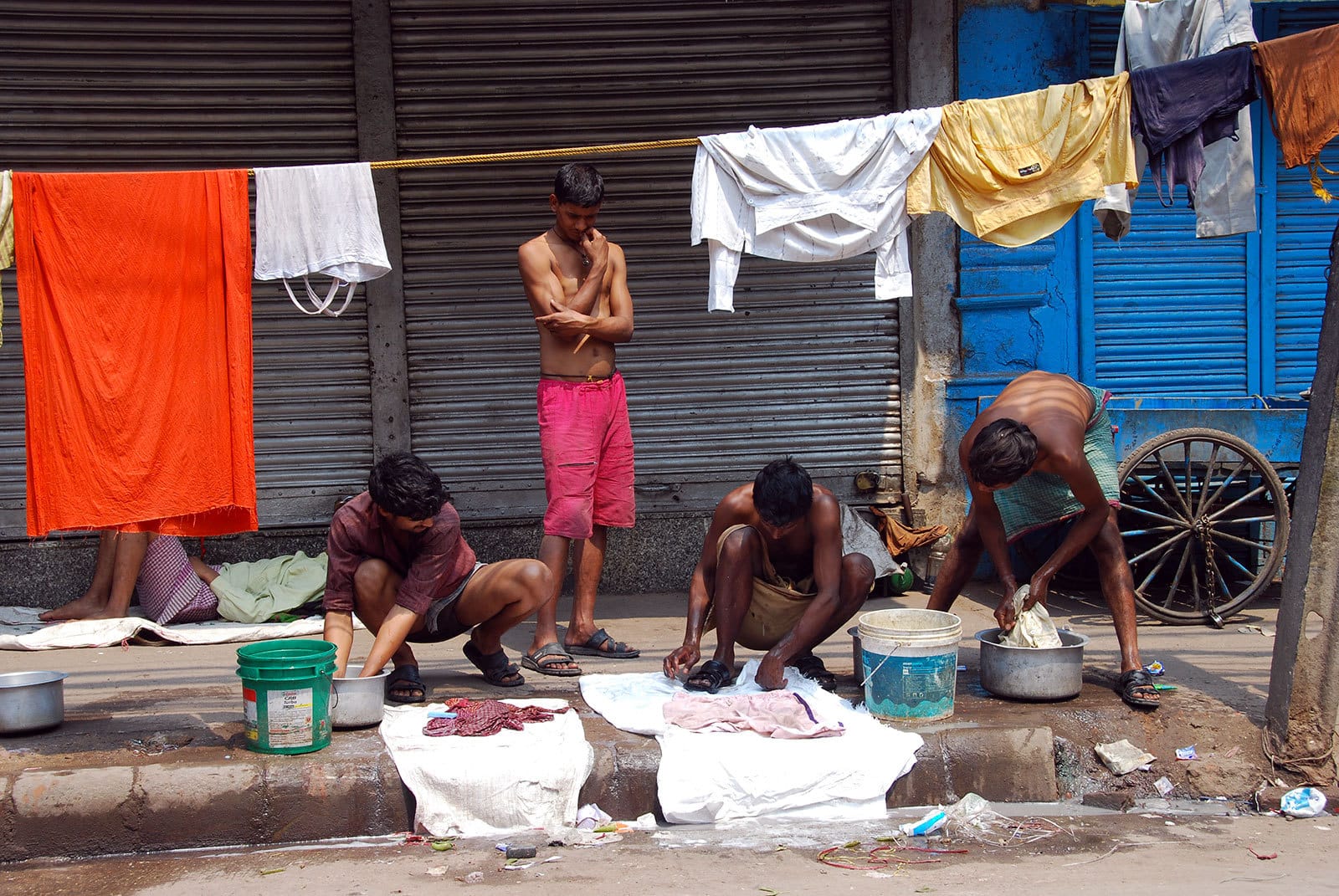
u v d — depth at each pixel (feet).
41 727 13.21
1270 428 19.06
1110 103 14.08
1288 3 21.29
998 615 14.65
